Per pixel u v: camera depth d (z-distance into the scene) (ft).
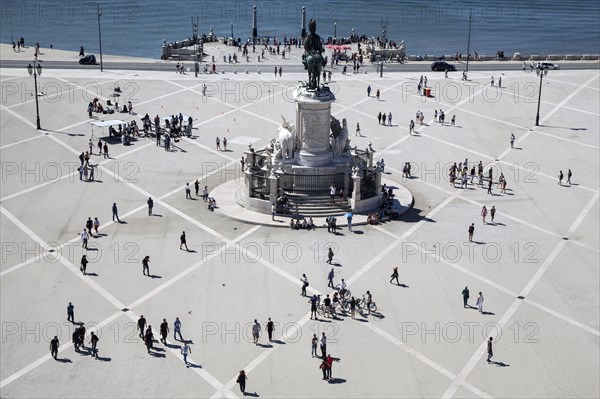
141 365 160.04
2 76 389.39
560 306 186.29
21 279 196.03
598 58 479.00
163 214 238.27
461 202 252.62
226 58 462.19
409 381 155.53
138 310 181.88
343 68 428.56
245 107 352.28
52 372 157.48
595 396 151.43
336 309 183.52
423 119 340.18
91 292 189.98
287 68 431.43
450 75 417.90
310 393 151.23
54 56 455.22
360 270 202.59
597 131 331.98
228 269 202.39
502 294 191.52
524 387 153.99
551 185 270.46
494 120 343.87
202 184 264.11
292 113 344.49
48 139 308.40
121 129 315.37
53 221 232.32
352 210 237.45
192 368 159.12
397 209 242.37
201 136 314.35
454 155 299.17
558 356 165.07
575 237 226.79
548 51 650.84
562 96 381.40
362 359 162.91
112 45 633.20
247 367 159.74
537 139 320.50
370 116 345.10
